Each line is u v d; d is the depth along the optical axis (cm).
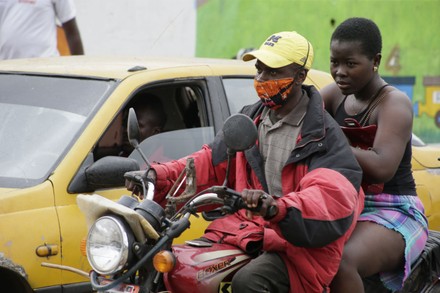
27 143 759
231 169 623
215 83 851
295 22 1775
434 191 952
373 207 655
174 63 853
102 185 718
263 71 595
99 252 514
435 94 1941
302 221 528
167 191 604
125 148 786
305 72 598
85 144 738
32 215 693
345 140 580
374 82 659
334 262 570
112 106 765
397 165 623
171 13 1667
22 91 812
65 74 820
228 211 528
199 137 831
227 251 586
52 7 1273
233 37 1730
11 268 675
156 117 814
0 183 722
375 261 626
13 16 1243
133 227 514
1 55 1260
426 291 687
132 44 1638
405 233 642
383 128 635
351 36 644
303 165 580
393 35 1873
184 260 573
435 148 1011
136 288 525
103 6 1602
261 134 612
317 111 584
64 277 702
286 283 574
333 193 544
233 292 569
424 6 1900
